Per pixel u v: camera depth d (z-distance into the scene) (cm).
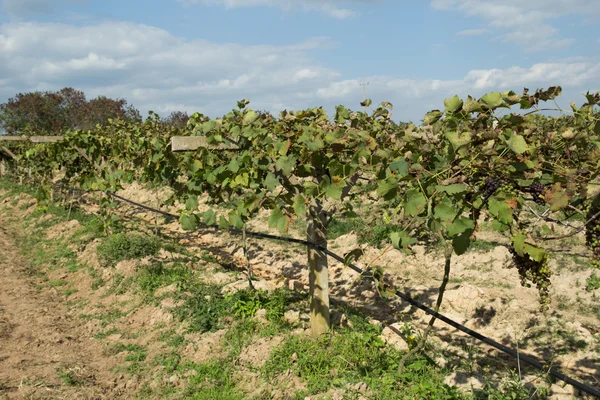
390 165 398
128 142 981
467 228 348
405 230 388
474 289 757
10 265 1002
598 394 431
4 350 621
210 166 595
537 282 375
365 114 639
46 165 1515
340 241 1088
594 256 359
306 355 558
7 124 3266
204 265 948
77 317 762
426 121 405
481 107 360
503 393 464
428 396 461
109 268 917
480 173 375
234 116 594
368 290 845
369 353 560
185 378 558
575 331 650
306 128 539
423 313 737
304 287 875
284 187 548
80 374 565
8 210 1532
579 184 345
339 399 468
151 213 1472
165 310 719
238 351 593
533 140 374
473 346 624
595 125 354
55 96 3450
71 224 1249
